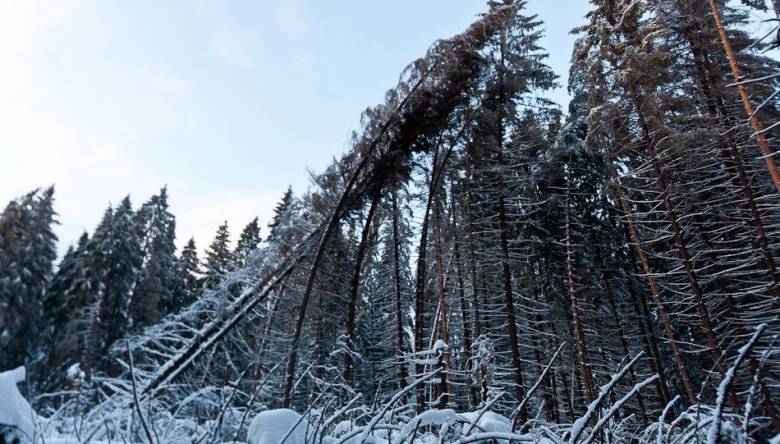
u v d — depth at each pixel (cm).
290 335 1088
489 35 1852
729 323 1321
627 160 1800
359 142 1502
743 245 1489
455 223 1998
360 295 2078
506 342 1877
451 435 362
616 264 1903
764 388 1017
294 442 324
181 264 3225
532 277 1900
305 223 1280
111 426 397
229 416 425
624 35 1669
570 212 1766
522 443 350
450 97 1628
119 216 2678
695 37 1538
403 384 1230
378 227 1856
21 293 2369
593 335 1748
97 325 1888
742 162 1345
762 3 1320
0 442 280
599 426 259
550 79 1870
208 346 744
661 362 1745
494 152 1827
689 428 279
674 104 1430
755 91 1208
